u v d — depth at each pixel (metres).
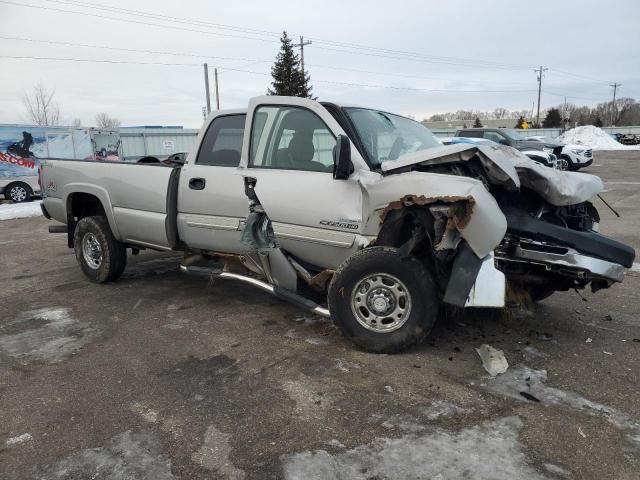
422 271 3.73
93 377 3.69
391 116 4.98
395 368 3.69
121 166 5.51
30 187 17.05
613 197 12.88
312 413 3.13
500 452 2.71
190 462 2.69
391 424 2.99
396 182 3.69
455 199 3.41
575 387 3.39
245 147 4.59
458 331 4.32
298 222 4.20
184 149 28.22
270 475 2.57
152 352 4.11
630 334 4.28
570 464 2.61
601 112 100.94
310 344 4.17
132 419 3.12
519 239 3.86
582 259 3.71
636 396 3.26
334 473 2.57
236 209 4.61
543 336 4.22
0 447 2.86
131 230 5.52
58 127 18.00
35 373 3.78
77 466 2.68
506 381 3.48
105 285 6.06
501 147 4.35
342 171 3.85
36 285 6.18
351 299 3.90
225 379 3.61
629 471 2.55
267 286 4.59
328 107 4.29
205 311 5.05
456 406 3.17
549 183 3.74
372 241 3.91
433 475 2.54
